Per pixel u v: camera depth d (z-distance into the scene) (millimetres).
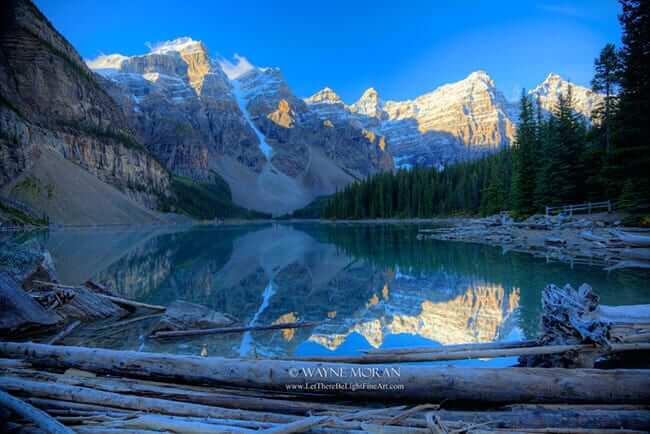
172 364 4477
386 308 9977
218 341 7465
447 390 3914
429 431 3127
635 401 3656
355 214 105188
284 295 12219
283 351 6754
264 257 23344
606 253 17984
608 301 8734
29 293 9383
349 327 8320
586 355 4734
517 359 5547
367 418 3486
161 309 10227
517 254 19750
